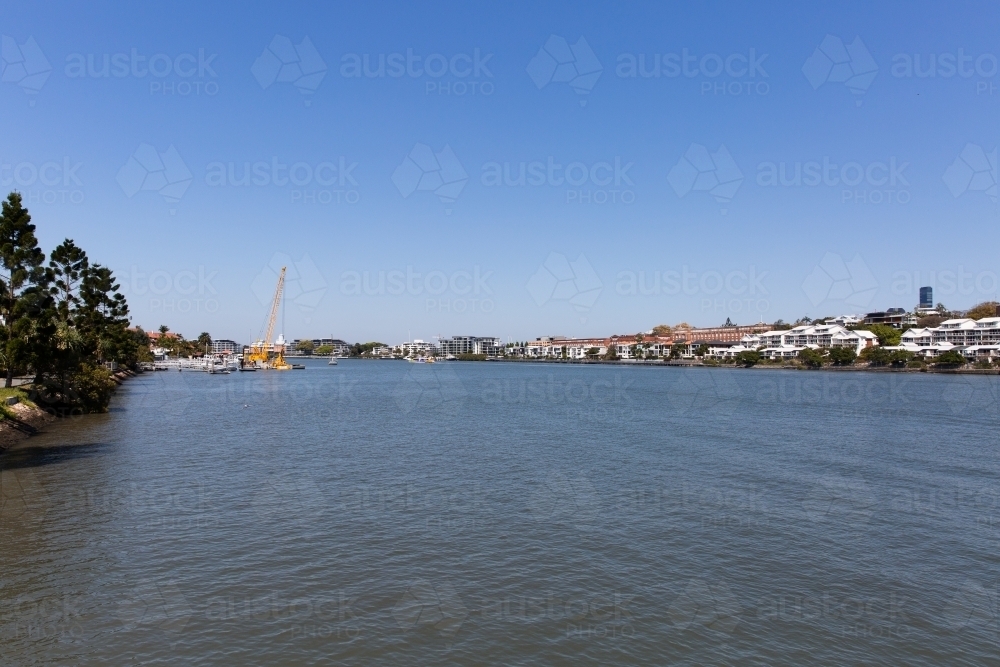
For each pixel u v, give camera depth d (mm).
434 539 25656
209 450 46312
